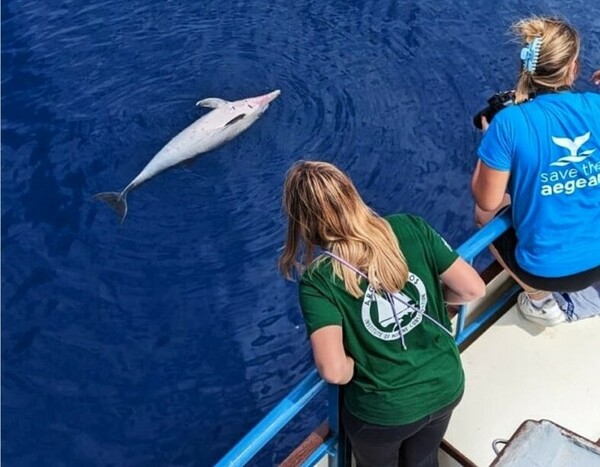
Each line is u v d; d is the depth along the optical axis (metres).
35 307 5.41
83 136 6.49
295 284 5.51
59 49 7.23
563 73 2.92
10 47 7.27
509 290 3.60
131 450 4.73
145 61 7.06
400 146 6.20
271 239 5.74
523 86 3.03
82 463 4.68
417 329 2.36
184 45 7.20
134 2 7.71
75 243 5.77
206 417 4.86
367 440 2.51
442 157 6.10
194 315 5.36
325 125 6.40
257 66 6.95
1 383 5.03
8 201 6.02
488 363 3.37
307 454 2.82
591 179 2.94
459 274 2.40
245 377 5.04
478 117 3.56
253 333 5.27
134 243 5.75
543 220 3.01
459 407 3.21
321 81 6.75
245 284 5.51
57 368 5.10
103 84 6.89
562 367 3.34
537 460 2.60
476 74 6.69
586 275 3.15
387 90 6.63
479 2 7.35
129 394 4.98
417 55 6.90
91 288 5.50
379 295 2.27
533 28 3.00
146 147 6.41
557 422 3.15
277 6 7.56
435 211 5.75
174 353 5.17
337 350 2.25
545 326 3.49
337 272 2.24
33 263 5.65
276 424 2.30
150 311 5.38
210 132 6.20
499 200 3.04
